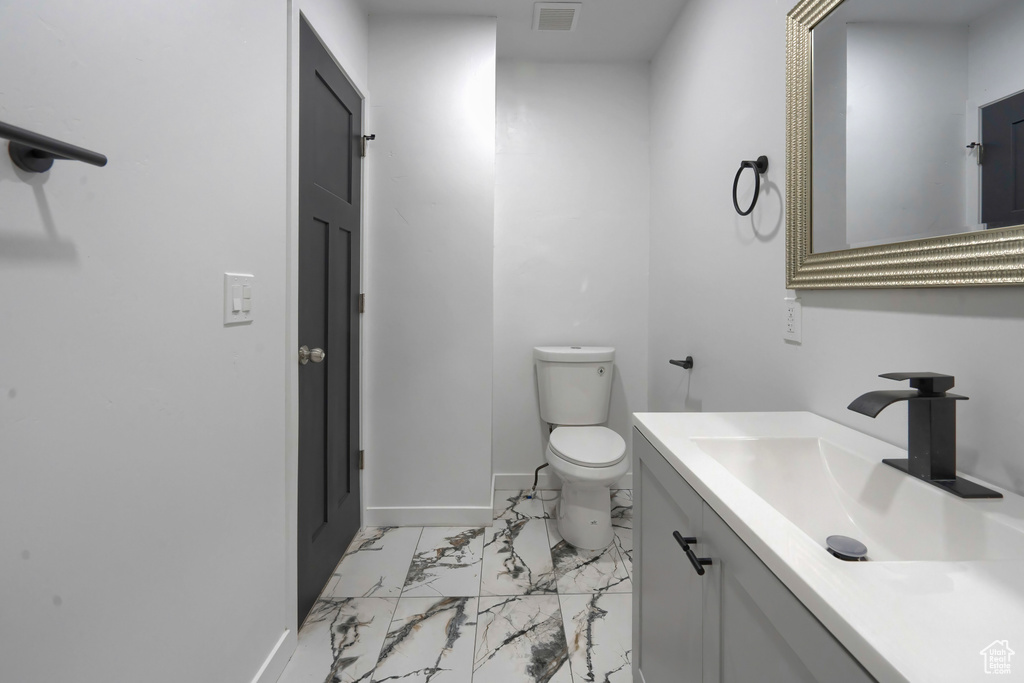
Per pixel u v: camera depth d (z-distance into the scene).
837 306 1.16
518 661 1.42
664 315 2.47
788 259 1.32
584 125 2.72
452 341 2.27
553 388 2.53
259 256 1.23
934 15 0.87
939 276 0.86
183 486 0.95
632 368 2.77
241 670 1.17
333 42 1.77
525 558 2.00
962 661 0.39
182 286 0.94
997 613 0.45
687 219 2.14
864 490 0.89
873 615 0.45
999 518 0.65
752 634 0.65
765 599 0.60
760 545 0.60
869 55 1.03
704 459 0.89
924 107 0.90
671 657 0.99
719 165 1.80
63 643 0.70
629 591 1.77
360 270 2.20
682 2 2.15
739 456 1.01
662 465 1.02
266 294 1.26
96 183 0.74
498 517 2.40
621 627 1.57
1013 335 0.75
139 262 0.83
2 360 0.62
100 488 0.76
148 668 0.86
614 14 2.24
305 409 1.60
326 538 1.81
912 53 0.92
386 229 2.24
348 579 1.84
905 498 0.80
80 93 0.71
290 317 1.39
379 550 2.06
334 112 1.84
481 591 1.77
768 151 1.46
